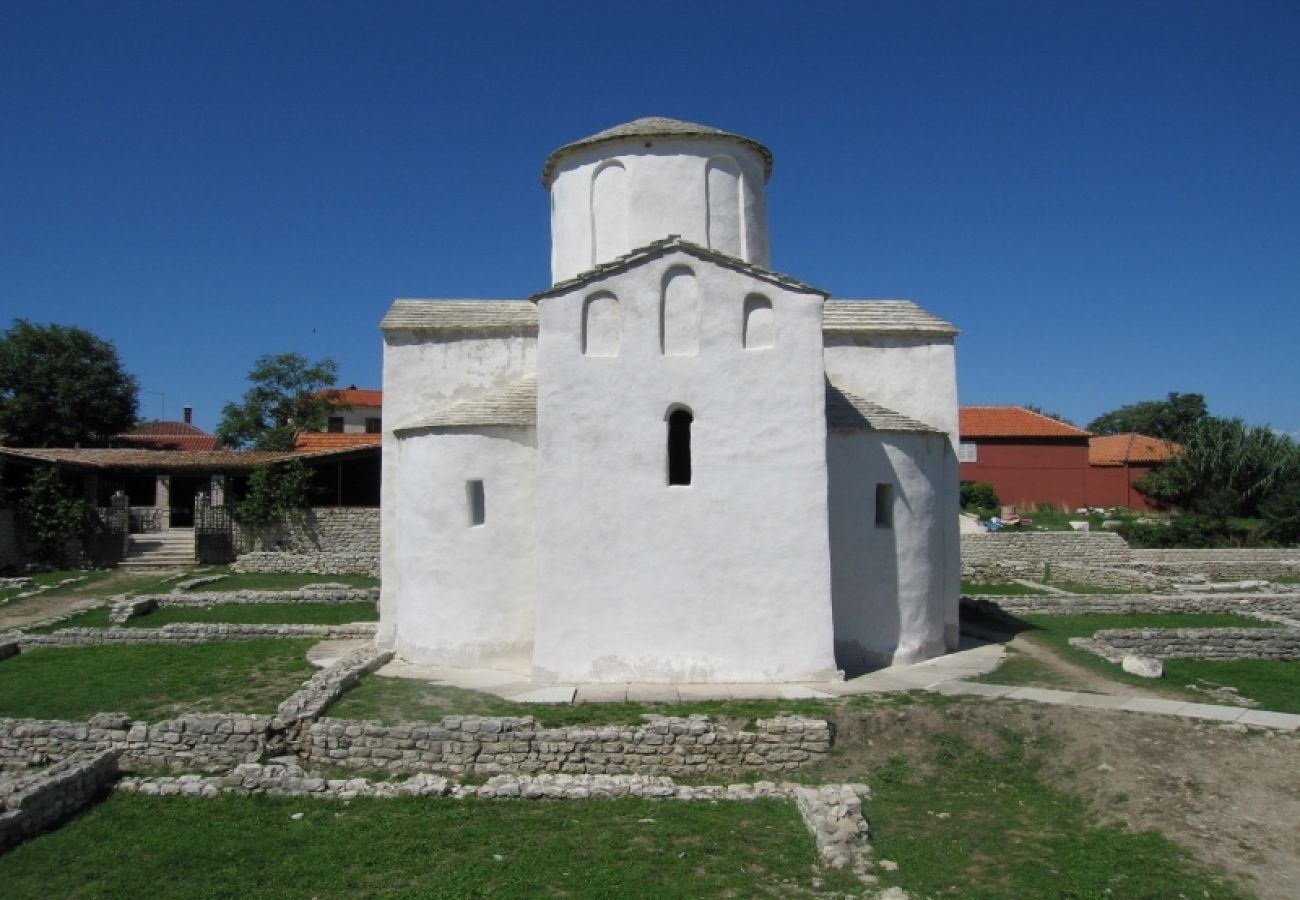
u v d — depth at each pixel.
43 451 39.38
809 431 15.25
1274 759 11.73
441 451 16.64
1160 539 39.84
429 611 16.66
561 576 15.04
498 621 16.30
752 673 15.05
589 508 15.08
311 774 12.12
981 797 11.52
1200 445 51.62
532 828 10.58
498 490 16.38
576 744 12.19
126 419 57.81
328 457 36.69
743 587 15.10
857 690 14.63
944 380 18.83
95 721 12.90
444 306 19.23
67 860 9.98
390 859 9.85
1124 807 10.95
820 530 15.20
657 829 10.48
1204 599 23.72
